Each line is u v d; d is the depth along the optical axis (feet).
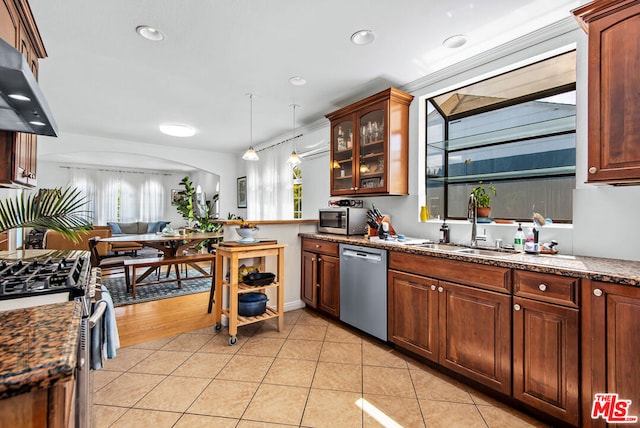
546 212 7.64
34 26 5.77
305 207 15.07
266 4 6.22
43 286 4.18
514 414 5.63
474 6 6.27
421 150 9.89
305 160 15.01
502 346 5.82
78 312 2.54
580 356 4.86
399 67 8.93
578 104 6.63
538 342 5.34
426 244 8.37
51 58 8.44
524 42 7.43
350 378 6.77
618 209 6.04
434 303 7.00
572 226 6.67
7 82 3.66
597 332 4.68
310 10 6.40
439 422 5.39
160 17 6.64
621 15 4.95
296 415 5.53
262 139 17.74
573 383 4.92
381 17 6.63
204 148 20.47
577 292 4.89
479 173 9.08
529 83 8.03
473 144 8.25
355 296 9.05
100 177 28.19
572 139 7.28
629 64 4.88
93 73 9.37
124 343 8.46
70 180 26.68
